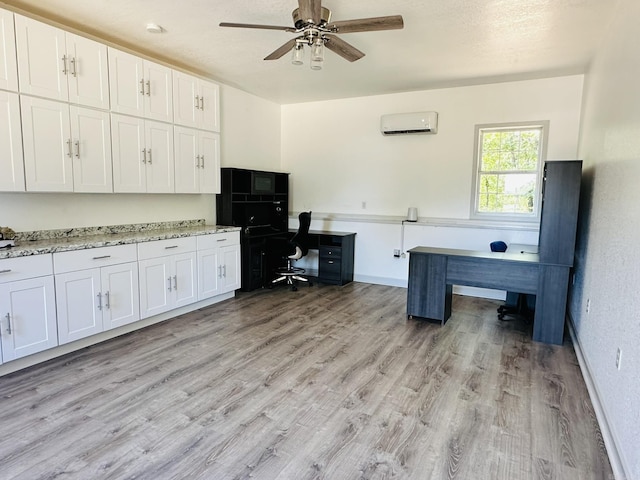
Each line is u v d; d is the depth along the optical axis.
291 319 4.15
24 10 3.14
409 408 2.44
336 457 1.98
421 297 4.08
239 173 5.37
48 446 2.03
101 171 3.49
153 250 3.78
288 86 5.40
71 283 3.10
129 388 2.64
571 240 3.43
